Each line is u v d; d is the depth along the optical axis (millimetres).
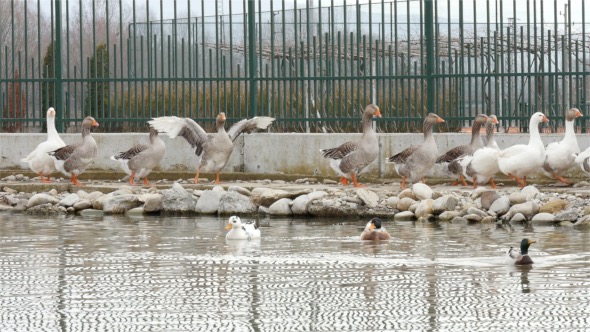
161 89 30484
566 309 13891
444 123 28719
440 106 29000
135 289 15461
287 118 28906
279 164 28672
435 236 20547
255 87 29453
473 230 21484
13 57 30672
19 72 30875
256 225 20766
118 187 26953
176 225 22984
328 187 26359
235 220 20297
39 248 19453
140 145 27297
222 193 25391
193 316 13742
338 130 29578
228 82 31984
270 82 31125
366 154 26109
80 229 22281
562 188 25375
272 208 24719
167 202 25484
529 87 27469
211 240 20391
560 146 25547
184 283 15891
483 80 27672
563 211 22672
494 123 26328
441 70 30906
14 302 14625
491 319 13414
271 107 30125
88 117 27562
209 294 15070
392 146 27891
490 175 25219
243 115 31875
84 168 27578
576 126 28047
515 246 19016
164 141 29359
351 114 29703
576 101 27328
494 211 23250
